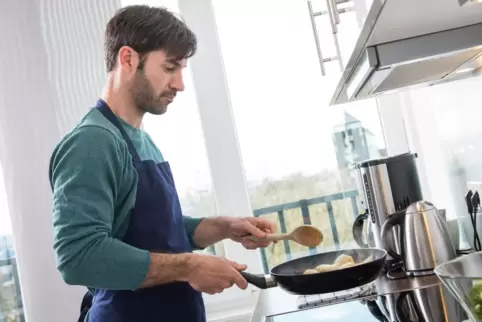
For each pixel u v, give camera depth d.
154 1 2.12
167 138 2.12
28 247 1.86
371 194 1.54
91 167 1.09
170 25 1.21
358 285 1.24
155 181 1.25
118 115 1.27
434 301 1.15
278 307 1.44
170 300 1.23
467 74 1.43
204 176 2.13
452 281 0.84
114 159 1.14
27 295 1.86
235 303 2.10
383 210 1.52
